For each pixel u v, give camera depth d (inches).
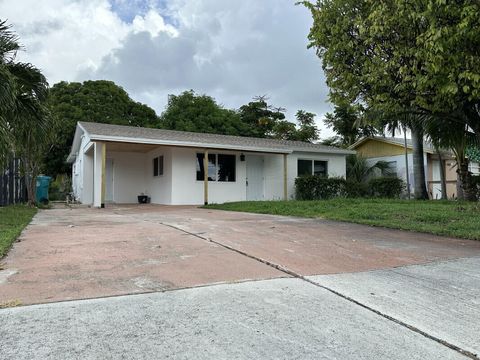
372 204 451.5
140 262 178.9
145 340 98.7
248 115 1508.4
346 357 92.3
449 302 131.7
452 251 213.5
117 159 695.7
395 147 888.9
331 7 291.3
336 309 123.8
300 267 175.2
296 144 790.5
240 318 114.4
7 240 220.1
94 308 120.0
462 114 325.1
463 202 470.3
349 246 225.3
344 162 804.6
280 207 446.6
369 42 273.4
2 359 87.4
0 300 125.0
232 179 663.1
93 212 454.3
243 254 199.0
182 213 429.1
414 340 102.3
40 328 104.4
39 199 676.1
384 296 137.2
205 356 90.9
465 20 222.5
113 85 1160.8
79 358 88.7
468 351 96.4
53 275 154.9
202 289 141.2
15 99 333.4
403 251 212.8
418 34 255.9
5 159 340.2
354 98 311.1
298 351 94.7
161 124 1277.1
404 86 270.5
